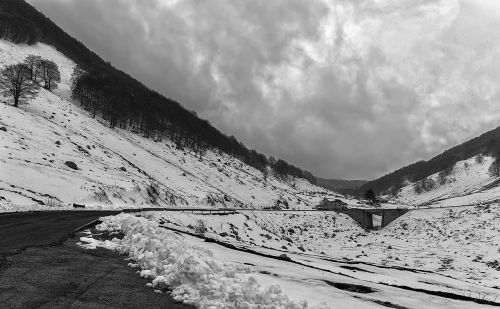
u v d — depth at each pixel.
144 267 10.42
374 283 15.94
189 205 73.19
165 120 166.12
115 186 53.62
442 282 22.39
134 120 141.88
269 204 118.12
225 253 17.97
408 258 40.22
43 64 123.44
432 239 50.91
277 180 195.62
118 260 11.49
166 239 12.69
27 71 85.62
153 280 9.05
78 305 7.19
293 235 60.09
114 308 7.27
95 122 108.75
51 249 12.12
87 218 23.23
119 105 134.75
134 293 8.33
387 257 41.19
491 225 50.44
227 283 8.80
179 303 8.02
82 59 199.75
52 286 8.20
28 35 164.88
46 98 101.88
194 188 89.00
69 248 12.60
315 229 66.81
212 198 86.69
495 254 38.19
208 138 189.12
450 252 41.66
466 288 21.12
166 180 85.75
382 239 56.78
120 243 13.90
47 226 18.28
